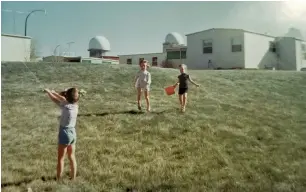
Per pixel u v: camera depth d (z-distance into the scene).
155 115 9.13
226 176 5.15
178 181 4.91
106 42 54.91
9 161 5.54
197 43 33.25
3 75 16.31
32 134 7.34
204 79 16.78
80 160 5.70
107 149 6.29
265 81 17.02
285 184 4.89
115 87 14.25
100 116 8.95
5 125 7.98
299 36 35.28
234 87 15.05
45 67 18.89
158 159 5.82
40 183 4.70
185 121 8.51
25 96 12.03
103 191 4.55
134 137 7.14
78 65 20.06
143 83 9.58
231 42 30.81
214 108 10.41
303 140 7.40
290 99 12.91
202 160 5.85
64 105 4.83
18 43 24.28
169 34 49.50
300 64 34.56
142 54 41.44
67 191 4.48
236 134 7.52
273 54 33.62
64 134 4.75
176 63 36.69
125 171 5.25
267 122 8.90
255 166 5.61
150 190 4.59
